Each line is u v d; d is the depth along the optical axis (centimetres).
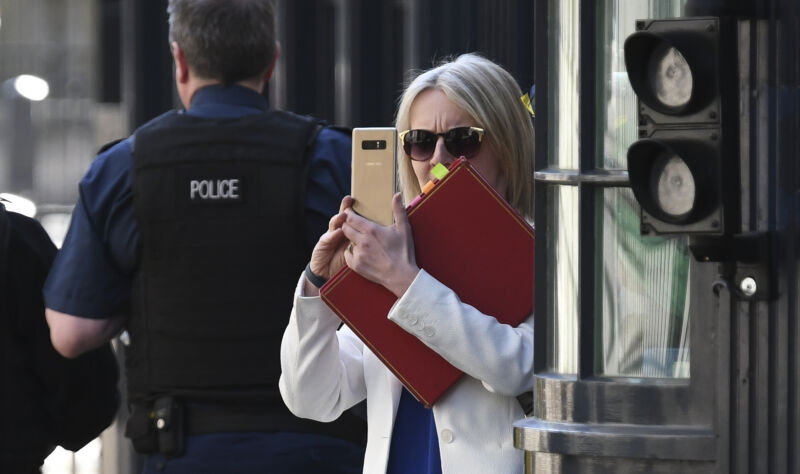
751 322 919
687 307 948
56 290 1390
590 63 958
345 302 1041
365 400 1369
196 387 1345
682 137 883
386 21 2408
